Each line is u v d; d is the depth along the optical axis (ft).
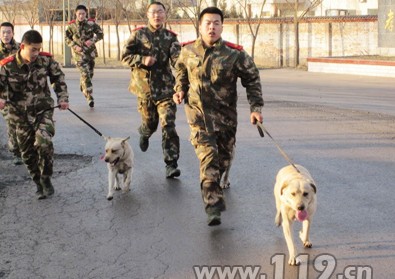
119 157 23.52
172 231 20.04
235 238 19.20
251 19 99.35
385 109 45.37
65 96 23.94
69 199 23.95
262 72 85.35
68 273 16.88
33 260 17.89
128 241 19.25
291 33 95.14
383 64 74.08
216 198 20.15
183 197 23.84
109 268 17.15
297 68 91.20
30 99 23.26
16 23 143.74
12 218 21.77
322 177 26.13
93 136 36.52
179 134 36.58
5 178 27.43
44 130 23.32
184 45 20.51
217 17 19.67
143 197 23.95
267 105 48.44
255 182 25.70
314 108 46.47
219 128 20.31
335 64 81.20
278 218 19.81
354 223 20.20
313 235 19.19
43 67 23.36
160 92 26.08
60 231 20.33
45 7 126.72
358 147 31.96
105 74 84.33
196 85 20.11
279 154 30.81
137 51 26.08
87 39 48.14
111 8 122.21
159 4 25.85
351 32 90.94
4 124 43.06
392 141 33.32
